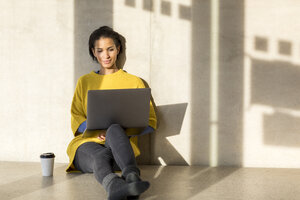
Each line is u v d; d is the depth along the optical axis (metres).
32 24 2.92
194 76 2.84
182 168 2.73
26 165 2.79
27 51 2.93
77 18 2.90
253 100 2.81
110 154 2.07
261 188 2.12
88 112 2.17
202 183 2.24
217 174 2.52
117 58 2.89
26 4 2.92
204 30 2.83
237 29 2.81
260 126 2.81
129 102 2.21
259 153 2.81
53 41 2.92
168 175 2.47
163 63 2.86
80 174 2.48
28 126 2.94
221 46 2.82
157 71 2.87
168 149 2.88
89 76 2.72
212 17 2.82
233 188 2.12
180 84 2.86
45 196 1.92
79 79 2.72
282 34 2.78
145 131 2.56
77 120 2.58
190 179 2.35
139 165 2.87
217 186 2.16
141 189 1.68
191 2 2.83
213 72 2.83
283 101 2.79
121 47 2.87
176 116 2.86
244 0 2.80
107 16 2.88
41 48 2.92
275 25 2.79
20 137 2.94
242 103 2.82
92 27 2.90
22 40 2.93
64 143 2.93
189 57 2.84
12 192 2.01
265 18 2.79
